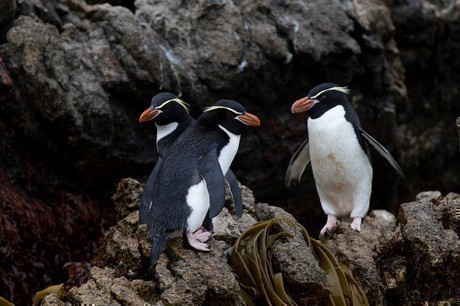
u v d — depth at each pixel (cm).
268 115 1437
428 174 1741
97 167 1296
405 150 1673
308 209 1534
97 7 1345
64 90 1227
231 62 1356
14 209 1193
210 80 1353
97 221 1295
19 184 1239
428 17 1652
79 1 1353
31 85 1200
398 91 1573
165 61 1315
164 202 837
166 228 826
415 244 977
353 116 1113
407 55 1669
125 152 1311
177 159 864
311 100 1104
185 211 832
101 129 1261
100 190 1329
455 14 1691
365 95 1534
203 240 866
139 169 1341
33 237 1208
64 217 1262
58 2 1341
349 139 1095
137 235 880
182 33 1365
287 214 1018
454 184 1770
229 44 1365
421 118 1717
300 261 897
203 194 841
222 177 836
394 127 1579
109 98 1280
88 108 1236
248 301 883
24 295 1170
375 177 1619
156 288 835
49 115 1211
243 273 902
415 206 1023
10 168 1227
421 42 1666
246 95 1406
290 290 901
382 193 1653
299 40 1412
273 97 1430
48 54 1231
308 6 1468
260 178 1450
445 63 1714
